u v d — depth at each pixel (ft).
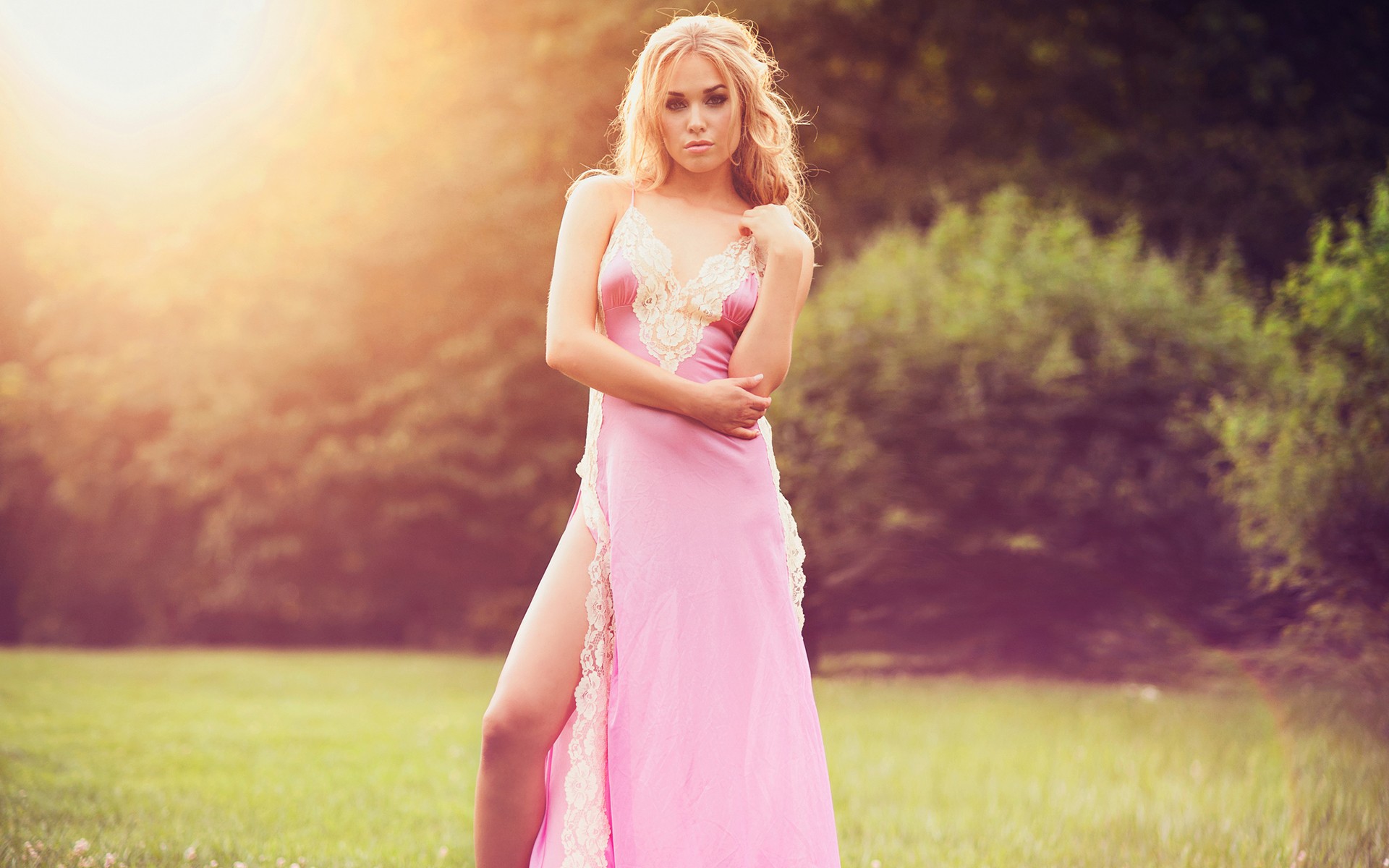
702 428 7.52
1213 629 30.37
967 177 50.90
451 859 12.04
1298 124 51.83
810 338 34.81
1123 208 48.52
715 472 7.48
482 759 7.33
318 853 11.98
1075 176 50.44
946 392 33.96
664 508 7.36
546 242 49.62
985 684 31.53
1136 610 32.89
